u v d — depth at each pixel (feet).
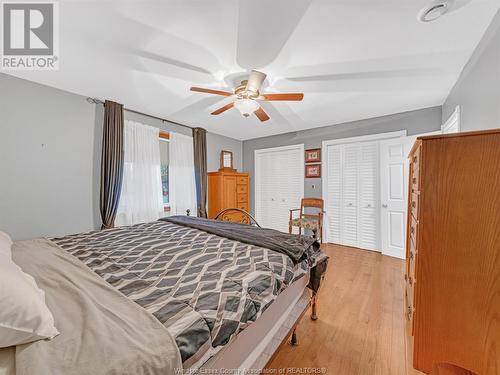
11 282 2.33
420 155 3.90
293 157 15.51
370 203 12.51
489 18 4.95
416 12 4.73
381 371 4.60
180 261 4.39
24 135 7.77
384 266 10.14
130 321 2.50
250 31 5.33
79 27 5.25
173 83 7.98
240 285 3.46
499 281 3.41
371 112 11.33
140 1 4.48
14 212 7.59
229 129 14.51
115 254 4.78
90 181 9.37
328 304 7.03
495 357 3.43
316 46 5.90
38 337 2.17
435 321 3.83
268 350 3.84
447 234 3.70
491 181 3.43
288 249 5.02
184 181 13.02
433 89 8.60
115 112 9.70
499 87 4.76
